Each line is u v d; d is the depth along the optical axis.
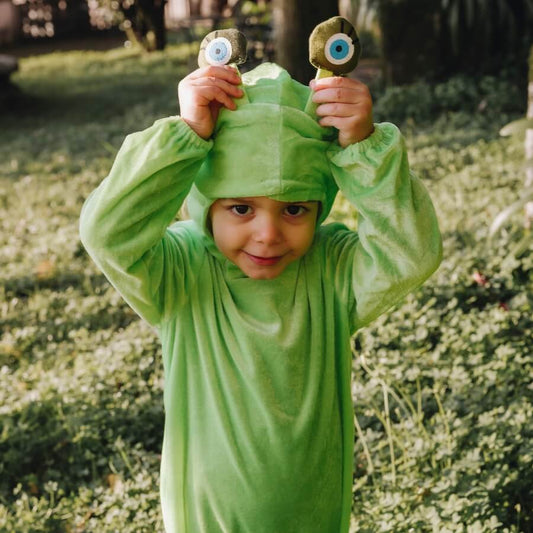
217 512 2.22
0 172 9.55
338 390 2.35
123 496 3.58
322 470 2.27
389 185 2.05
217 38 2.06
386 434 3.85
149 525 3.40
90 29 25.62
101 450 4.05
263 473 2.18
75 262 6.52
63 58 20.05
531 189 4.82
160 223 2.08
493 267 5.36
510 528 3.19
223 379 2.19
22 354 5.15
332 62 2.04
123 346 4.83
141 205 2.02
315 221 2.17
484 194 6.82
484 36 10.81
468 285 5.16
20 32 24.69
